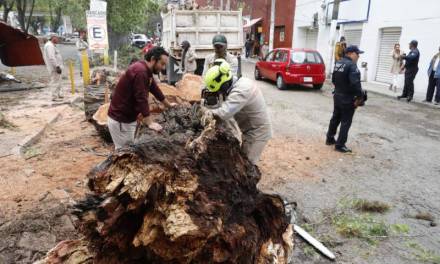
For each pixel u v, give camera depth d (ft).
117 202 5.97
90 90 23.58
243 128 11.73
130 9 63.41
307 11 66.03
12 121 23.30
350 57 18.84
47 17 159.53
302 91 41.04
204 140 7.10
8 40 29.07
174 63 32.58
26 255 9.83
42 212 11.92
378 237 11.75
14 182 14.10
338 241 11.50
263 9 85.30
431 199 14.53
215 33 33.35
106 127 18.43
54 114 25.54
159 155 6.41
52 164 16.25
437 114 30.27
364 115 29.43
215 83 10.40
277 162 18.15
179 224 5.59
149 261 6.55
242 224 6.95
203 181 6.54
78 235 10.57
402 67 38.32
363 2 49.78
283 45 77.10
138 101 12.13
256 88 11.02
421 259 10.62
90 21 39.37
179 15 31.94
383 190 15.29
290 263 10.32
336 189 15.25
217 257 6.24
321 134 23.45
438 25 38.09
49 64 31.19
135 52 66.54
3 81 39.45
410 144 21.75
